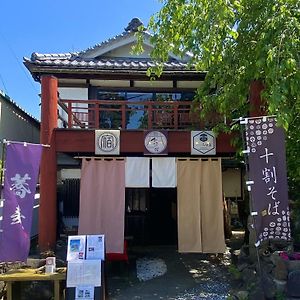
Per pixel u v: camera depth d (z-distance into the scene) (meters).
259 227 6.64
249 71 7.55
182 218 9.71
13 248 6.77
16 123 13.48
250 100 8.91
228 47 7.77
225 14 6.50
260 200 6.66
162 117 11.35
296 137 8.21
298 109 7.41
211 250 9.69
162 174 9.73
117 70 11.84
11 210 6.82
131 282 8.60
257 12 7.15
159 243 13.28
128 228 13.32
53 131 9.48
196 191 9.75
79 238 6.59
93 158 9.69
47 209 9.20
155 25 7.89
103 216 9.60
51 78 9.53
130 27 14.09
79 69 11.71
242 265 8.20
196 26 7.02
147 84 13.41
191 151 9.75
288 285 6.68
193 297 7.50
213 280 8.75
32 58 11.60
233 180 16.17
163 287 8.21
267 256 7.72
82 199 9.61
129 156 10.30
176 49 7.89
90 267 6.38
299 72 6.20
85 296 6.27
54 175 9.38
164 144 9.69
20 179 6.93
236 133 9.52
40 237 9.15
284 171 6.68
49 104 9.46
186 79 12.52
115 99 13.46
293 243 8.38
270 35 6.48
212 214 9.77
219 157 9.91
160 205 13.50
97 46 13.52
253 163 6.72
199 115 10.19
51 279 6.46
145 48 13.83
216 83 8.78
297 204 9.30
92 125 11.80
